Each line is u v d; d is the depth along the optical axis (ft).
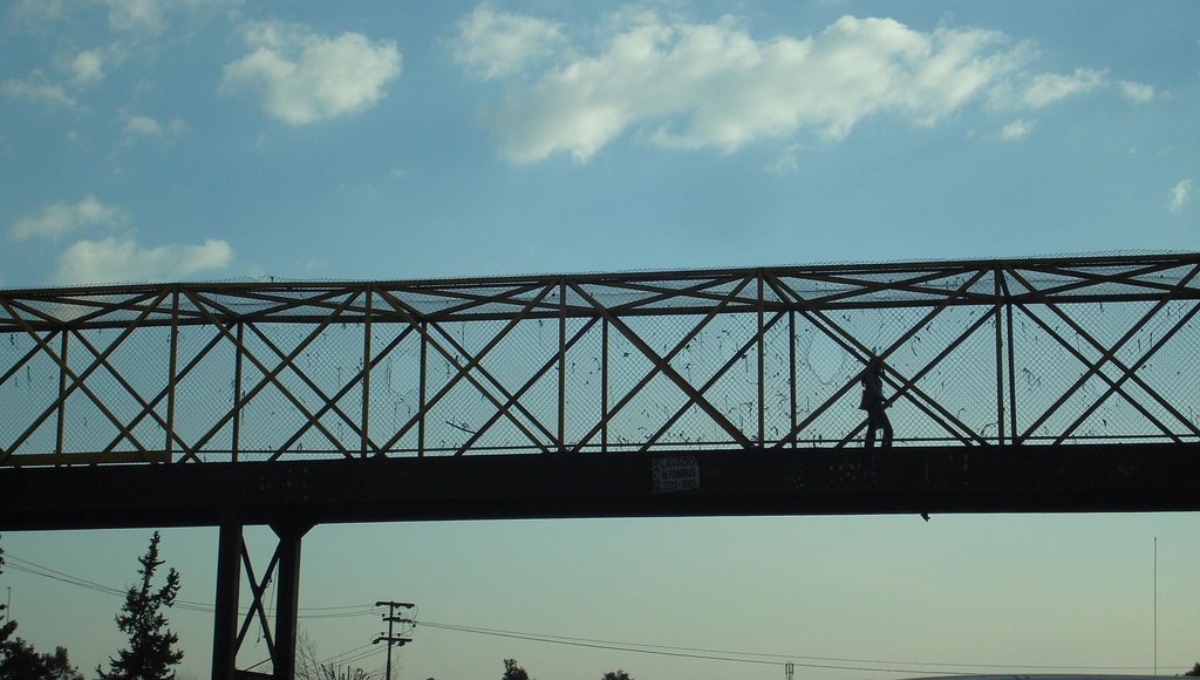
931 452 64.75
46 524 74.59
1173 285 66.33
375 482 68.28
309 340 71.92
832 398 67.05
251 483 69.05
